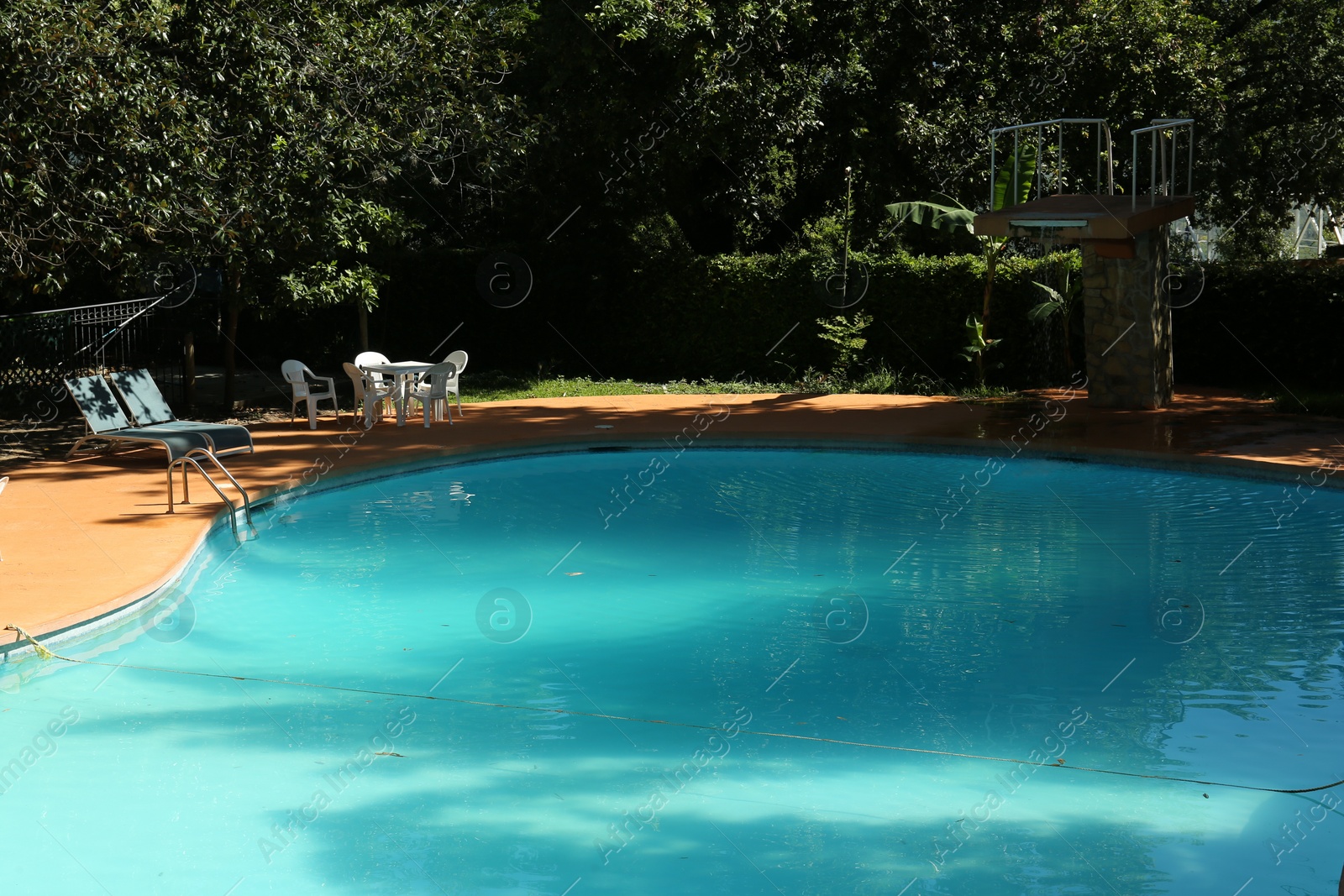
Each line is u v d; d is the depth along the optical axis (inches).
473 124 597.6
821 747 197.5
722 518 382.6
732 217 792.3
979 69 708.0
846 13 679.1
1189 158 562.6
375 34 547.2
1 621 235.1
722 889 150.3
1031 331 668.7
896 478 447.8
